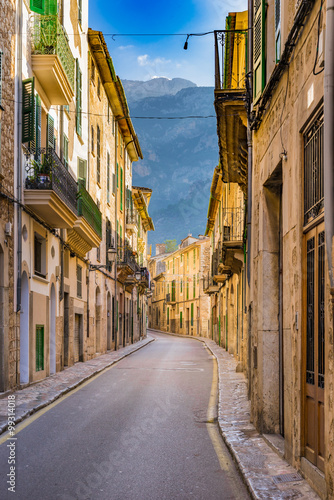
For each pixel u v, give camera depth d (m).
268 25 9.91
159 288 91.44
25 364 16.23
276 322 9.73
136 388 16.36
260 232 10.09
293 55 7.60
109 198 34.44
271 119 9.24
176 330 77.69
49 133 19.03
